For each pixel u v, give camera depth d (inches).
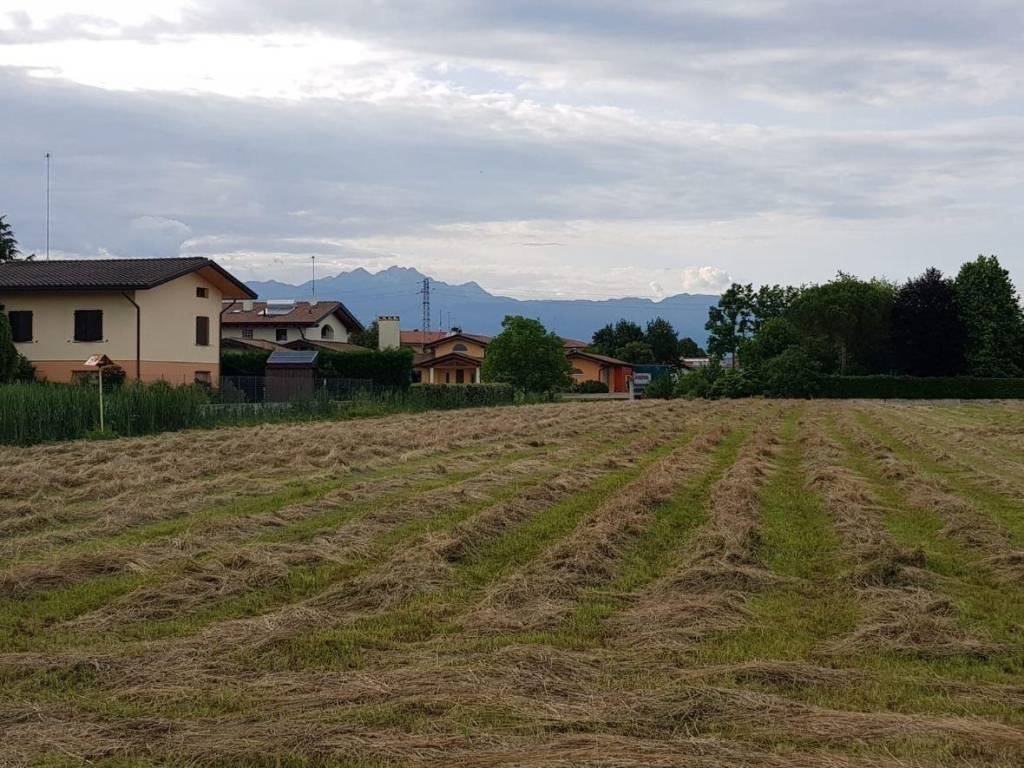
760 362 2792.8
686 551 474.6
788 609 373.4
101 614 364.5
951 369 3125.0
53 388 1092.5
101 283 1560.0
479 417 1514.5
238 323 2817.4
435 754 231.8
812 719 252.4
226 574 415.2
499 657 303.4
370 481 718.5
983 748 233.1
